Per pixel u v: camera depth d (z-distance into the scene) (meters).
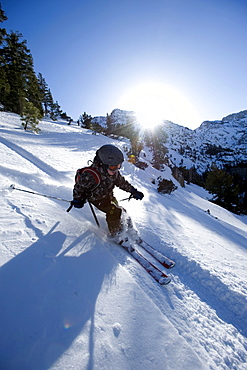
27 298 1.24
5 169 3.68
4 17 19.44
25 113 15.67
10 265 1.44
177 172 23.77
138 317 1.36
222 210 14.64
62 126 27.94
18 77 27.36
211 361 1.27
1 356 0.91
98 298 1.41
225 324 1.64
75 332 1.12
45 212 2.34
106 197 2.30
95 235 2.26
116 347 1.12
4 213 2.08
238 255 3.25
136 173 12.41
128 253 2.19
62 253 1.76
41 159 6.11
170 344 1.25
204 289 2.04
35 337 1.04
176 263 2.39
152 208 4.61
